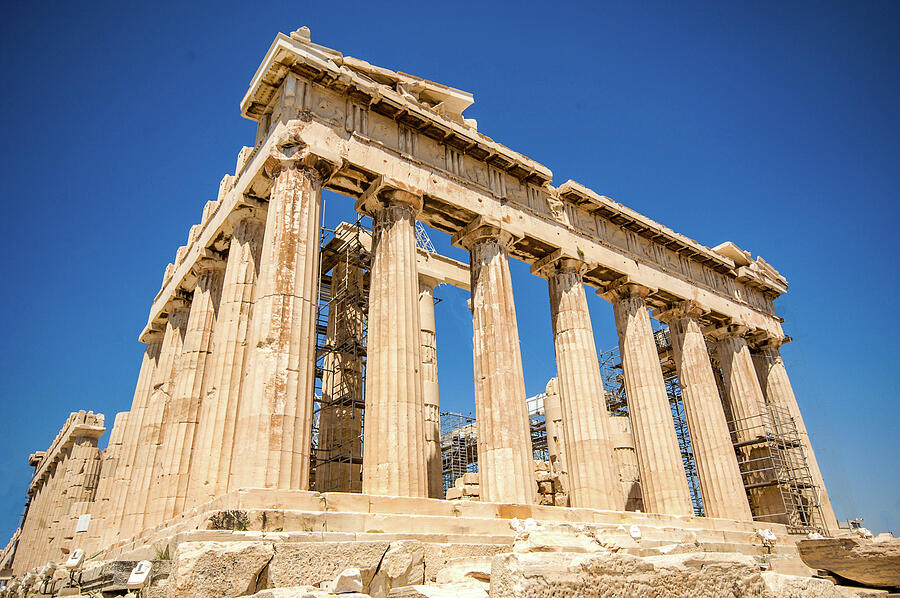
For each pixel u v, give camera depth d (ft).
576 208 85.81
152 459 74.84
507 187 77.51
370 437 55.72
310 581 32.60
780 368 107.76
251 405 48.49
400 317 59.67
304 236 55.88
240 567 30.89
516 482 61.11
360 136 63.82
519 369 67.87
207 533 35.29
